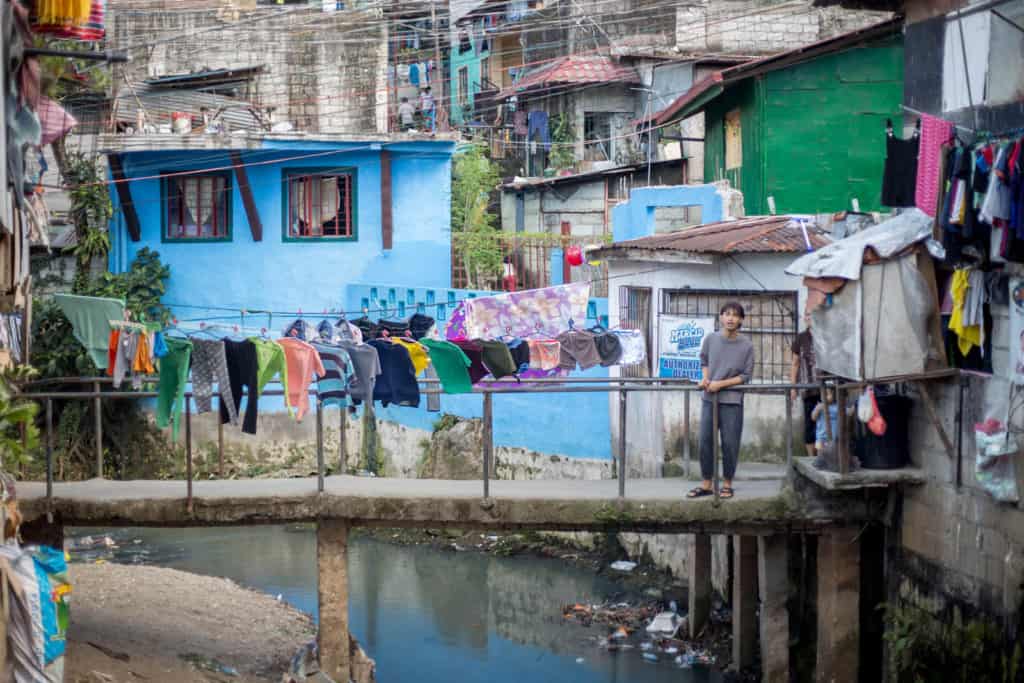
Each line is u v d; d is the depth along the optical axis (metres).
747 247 14.92
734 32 26.06
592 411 19.59
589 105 30.98
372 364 12.52
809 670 13.76
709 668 14.87
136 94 25.36
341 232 25.19
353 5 27.64
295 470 24.83
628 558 19.14
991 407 10.61
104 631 14.05
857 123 19.22
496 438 21.95
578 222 28.73
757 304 15.14
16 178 10.70
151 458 24.52
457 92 38.97
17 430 11.47
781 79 19.16
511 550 20.55
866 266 11.45
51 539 12.75
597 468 19.48
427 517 12.56
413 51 33.88
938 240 10.80
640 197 19.48
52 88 12.41
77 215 24.58
